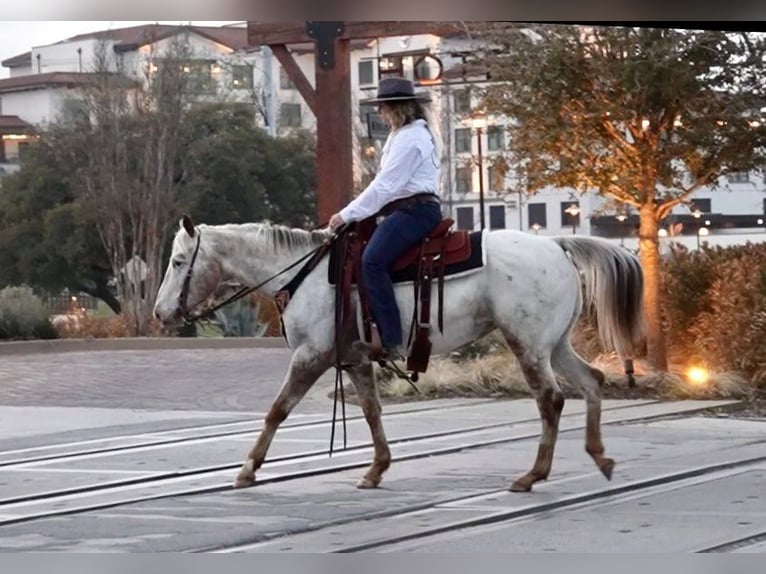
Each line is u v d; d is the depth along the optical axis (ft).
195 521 28.89
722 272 61.82
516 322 31.78
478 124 79.10
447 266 31.73
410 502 30.91
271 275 33.22
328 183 61.82
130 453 40.11
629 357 33.06
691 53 54.70
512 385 56.24
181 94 139.03
